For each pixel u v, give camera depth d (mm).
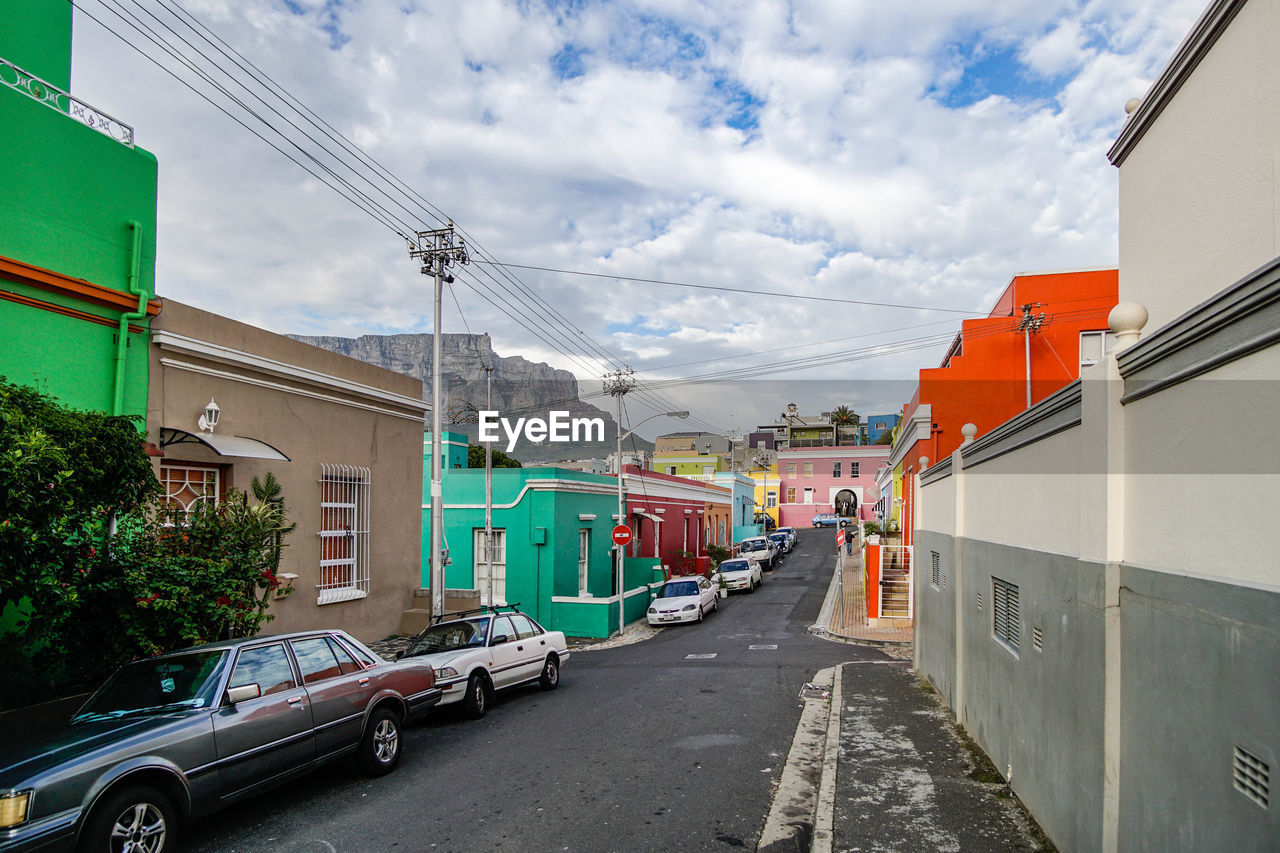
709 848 6336
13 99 9352
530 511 22797
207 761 6203
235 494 9680
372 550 15664
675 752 9211
